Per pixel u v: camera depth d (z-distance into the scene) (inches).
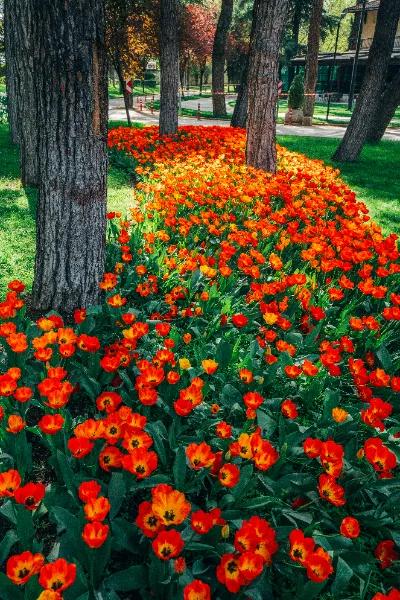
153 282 167.0
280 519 92.9
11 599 67.0
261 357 134.0
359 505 99.2
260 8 315.9
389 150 627.2
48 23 124.6
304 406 127.8
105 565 77.8
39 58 130.0
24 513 72.3
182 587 73.6
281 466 96.7
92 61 132.6
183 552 83.1
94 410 116.0
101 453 80.4
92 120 139.7
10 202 283.7
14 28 275.9
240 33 1948.8
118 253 188.9
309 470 106.6
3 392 90.5
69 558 74.7
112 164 415.8
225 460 89.4
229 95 1988.2
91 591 73.0
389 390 125.4
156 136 493.0
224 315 142.3
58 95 133.3
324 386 127.2
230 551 77.5
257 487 98.7
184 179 288.2
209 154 382.3
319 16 909.2
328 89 1760.6
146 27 658.8
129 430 84.8
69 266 151.6
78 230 148.7
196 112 1110.4
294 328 155.6
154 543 63.8
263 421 109.6
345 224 219.8
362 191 395.9
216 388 126.0
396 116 1236.5
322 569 66.0
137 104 1257.4
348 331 158.1
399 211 338.3
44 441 95.0
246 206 257.9
